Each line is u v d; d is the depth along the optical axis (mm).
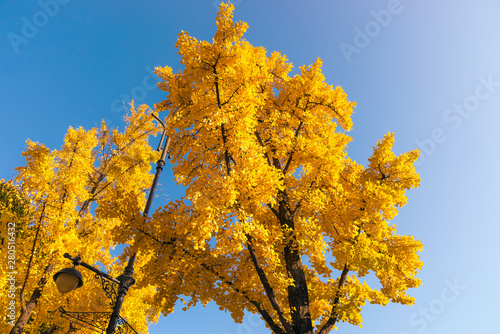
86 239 8734
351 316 4934
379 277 6566
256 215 5711
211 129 5250
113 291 5551
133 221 4891
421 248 6160
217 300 5172
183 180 5922
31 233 6902
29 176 7211
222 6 5023
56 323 7262
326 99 7230
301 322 5090
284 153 6422
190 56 5191
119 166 10367
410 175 6715
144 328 9820
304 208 6039
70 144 9875
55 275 5070
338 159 6105
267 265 5441
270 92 7859
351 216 5992
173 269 5074
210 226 3967
